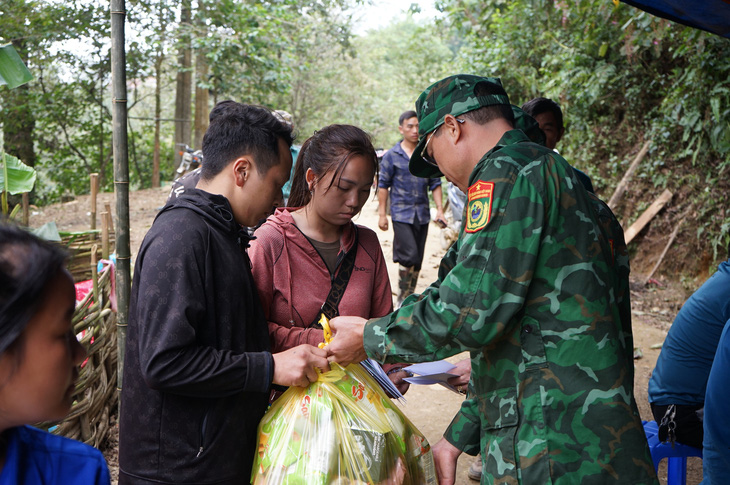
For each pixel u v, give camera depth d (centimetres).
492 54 1008
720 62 604
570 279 167
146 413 165
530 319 168
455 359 509
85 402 309
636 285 739
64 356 91
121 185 254
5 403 89
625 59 786
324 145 203
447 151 190
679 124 704
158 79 1516
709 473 207
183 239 160
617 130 830
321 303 209
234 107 179
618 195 809
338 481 169
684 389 253
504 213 164
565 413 165
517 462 168
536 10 915
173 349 154
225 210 171
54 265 88
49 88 1397
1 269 83
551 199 167
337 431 174
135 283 167
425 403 435
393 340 174
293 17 1551
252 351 179
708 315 247
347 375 186
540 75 967
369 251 220
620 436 163
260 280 203
